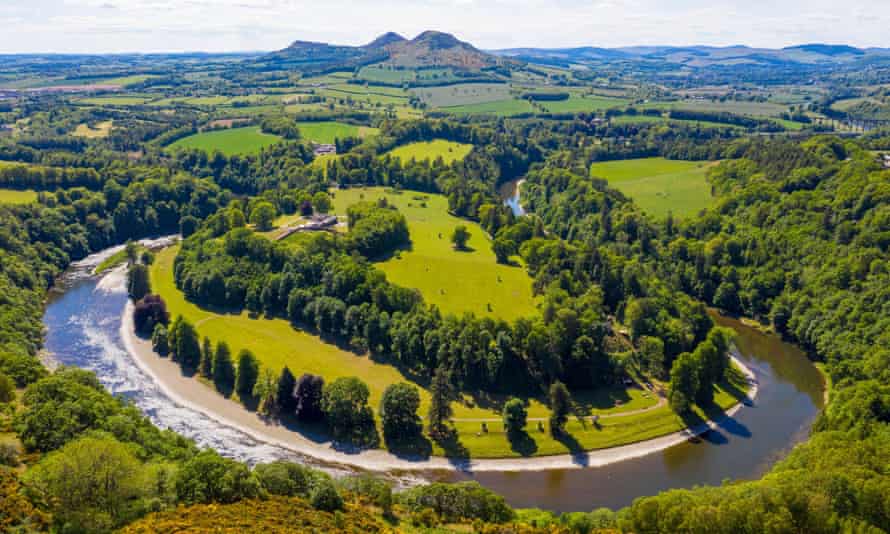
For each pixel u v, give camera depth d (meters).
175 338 149.75
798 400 139.25
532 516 89.94
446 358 136.75
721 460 117.19
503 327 143.12
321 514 75.88
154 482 76.56
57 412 88.94
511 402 120.81
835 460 89.44
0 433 87.00
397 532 76.19
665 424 126.88
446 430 121.88
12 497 67.06
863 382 120.75
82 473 68.38
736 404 136.62
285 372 126.81
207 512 72.25
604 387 139.12
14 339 142.00
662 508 76.69
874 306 149.75
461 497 87.00
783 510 71.94
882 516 74.81
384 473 110.62
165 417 126.00
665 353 148.00
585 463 115.19
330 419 122.00
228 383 138.12
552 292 159.75
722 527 71.00
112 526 68.12
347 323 155.12
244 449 116.25
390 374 141.75
